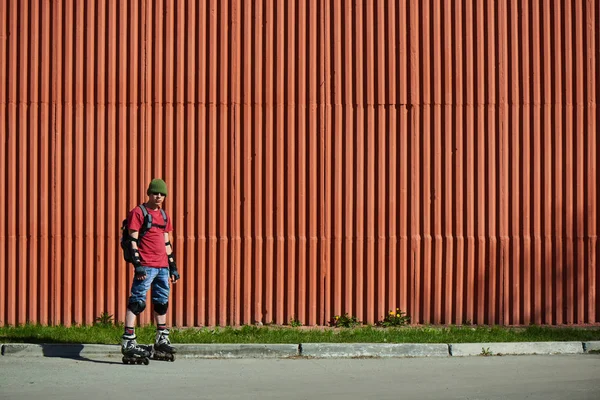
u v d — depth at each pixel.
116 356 16.03
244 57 18.91
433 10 19.02
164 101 18.89
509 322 18.98
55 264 18.84
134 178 18.84
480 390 12.83
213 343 16.23
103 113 18.89
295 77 18.97
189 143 18.84
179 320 18.80
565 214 19.12
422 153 19.02
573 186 19.17
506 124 19.08
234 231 18.86
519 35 19.12
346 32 18.94
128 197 18.88
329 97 18.97
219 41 18.92
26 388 12.91
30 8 18.92
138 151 18.89
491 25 19.06
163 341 15.58
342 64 18.98
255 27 18.92
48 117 18.92
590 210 19.14
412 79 19.02
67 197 18.86
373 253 18.97
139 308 15.16
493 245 19.00
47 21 18.92
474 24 19.08
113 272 18.84
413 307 18.91
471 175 19.02
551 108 19.14
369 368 14.84
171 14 18.92
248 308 18.81
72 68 18.92
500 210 19.00
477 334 17.42
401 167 18.97
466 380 13.67
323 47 18.95
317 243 18.94
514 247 19.03
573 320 19.09
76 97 18.89
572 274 19.12
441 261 18.97
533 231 19.09
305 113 18.94
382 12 18.97
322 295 18.86
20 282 18.83
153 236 15.34
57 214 18.86
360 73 18.97
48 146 18.92
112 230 18.86
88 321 18.83
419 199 19.00
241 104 18.95
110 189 18.84
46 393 12.53
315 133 18.95
